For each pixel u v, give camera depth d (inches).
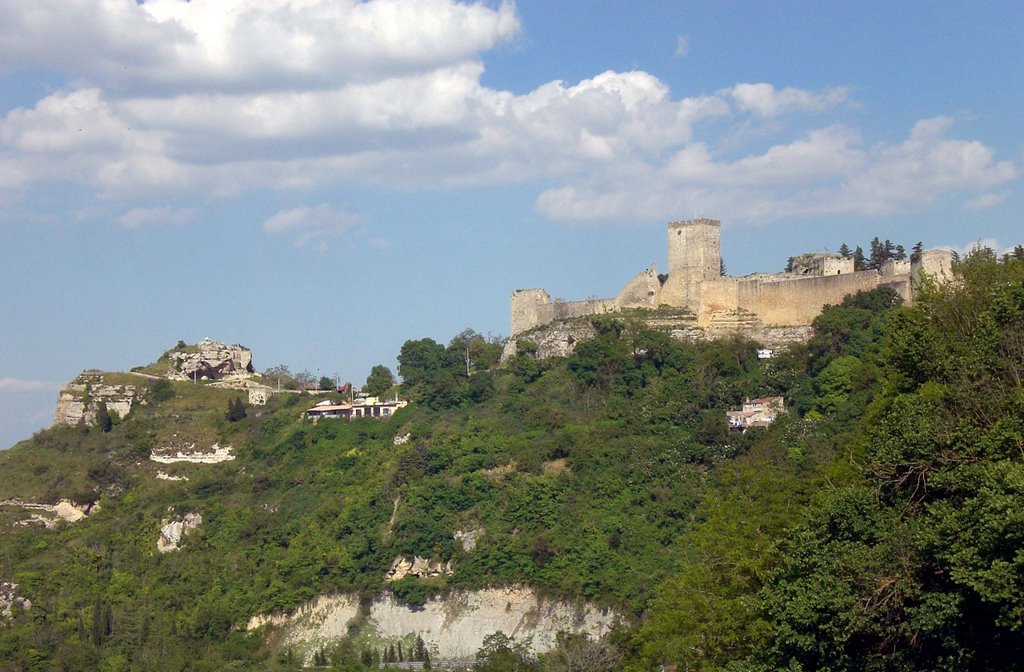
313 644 7130.9
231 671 6865.2
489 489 7465.6
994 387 3353.8
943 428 3240.7
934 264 7608.3
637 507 6899.6
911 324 3846.0
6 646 7170.3
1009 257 4881.9
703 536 3941.9
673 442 7347.4
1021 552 2714.1
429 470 7869.1
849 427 6540.4
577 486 7239.2
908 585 2984.7
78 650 7111.2
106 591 7869.1
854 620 2977.4
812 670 3102.9
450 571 7101.4
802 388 7460.6
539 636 6515.8
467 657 6688.0
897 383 3850.9
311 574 7460.6
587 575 6540.4
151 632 7352.4
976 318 3764.8
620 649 5708.7
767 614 3255.4
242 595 7554.1
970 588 2842.0
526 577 6752.0
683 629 3863.2
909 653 3006.9
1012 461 2999.5
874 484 3329.2
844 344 7588.6
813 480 3863.2
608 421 7770.7
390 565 7239.2
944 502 3073.3
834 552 3159.5
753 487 3983.8
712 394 7746.1
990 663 2883.9
